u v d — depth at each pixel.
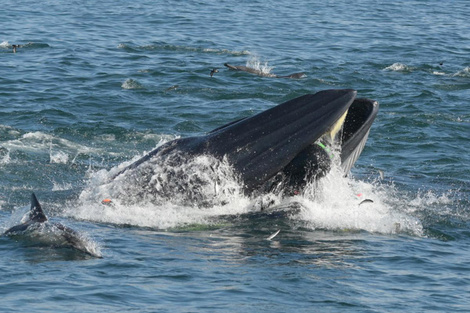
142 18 187.62
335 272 47.78
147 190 58.69
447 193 69.44
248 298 42.78
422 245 54.78
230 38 162.75
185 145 59.94
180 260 48.59
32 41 146.12
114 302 41.38
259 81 119.62
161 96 107.50
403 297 44.31
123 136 88.19
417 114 101.44
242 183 58.34
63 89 108.50
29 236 50.47
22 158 76.12
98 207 58.22
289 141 58.03
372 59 142.38
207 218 57.44
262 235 54.69
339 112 58.12
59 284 43.50
